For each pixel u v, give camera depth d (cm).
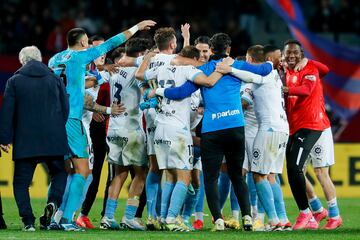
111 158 2509
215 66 2369
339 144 3853
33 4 5250
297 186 2525
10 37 5006
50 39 4841
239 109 2358
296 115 2559
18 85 2306
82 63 2411
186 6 5419
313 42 4388
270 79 2391
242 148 2359
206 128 2350
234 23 5097
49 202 2319
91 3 5353
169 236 2188
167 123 2383
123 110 2484
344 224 2758
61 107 2334
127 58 2505
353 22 5375
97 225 2681
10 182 3688
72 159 2431
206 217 2950
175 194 2377
